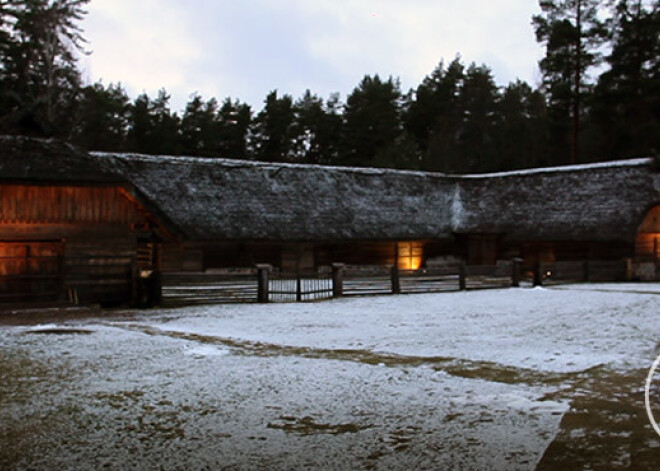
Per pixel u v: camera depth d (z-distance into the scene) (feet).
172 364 29.84
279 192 101.55
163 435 19.56
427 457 17.57
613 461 16.83
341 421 20.89
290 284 75.31
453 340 37.47
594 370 27.94
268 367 29.17
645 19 152.56
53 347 34.40
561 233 101.96
